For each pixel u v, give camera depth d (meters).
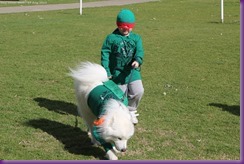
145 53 12.60
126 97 6.53
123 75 6.88
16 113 7.49
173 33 16.45
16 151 5.99
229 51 12.94
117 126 5.17
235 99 8.34
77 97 6.27
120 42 6.68
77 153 5.99
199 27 18.12
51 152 5.99
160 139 6.45
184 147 6.20
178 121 7.18
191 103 8.09
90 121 6.21
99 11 23.86
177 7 25.66
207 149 6.12
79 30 17.03
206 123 7.11
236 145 6.27
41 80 9.57
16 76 9.85
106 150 5.64
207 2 28.20
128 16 6.60
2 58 11.74
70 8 25.59
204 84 9.38
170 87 9.12
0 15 22.00
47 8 25.69
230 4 26.70
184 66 11.02
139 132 6.70
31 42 14.31
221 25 18.72
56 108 7.79
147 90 8.87
